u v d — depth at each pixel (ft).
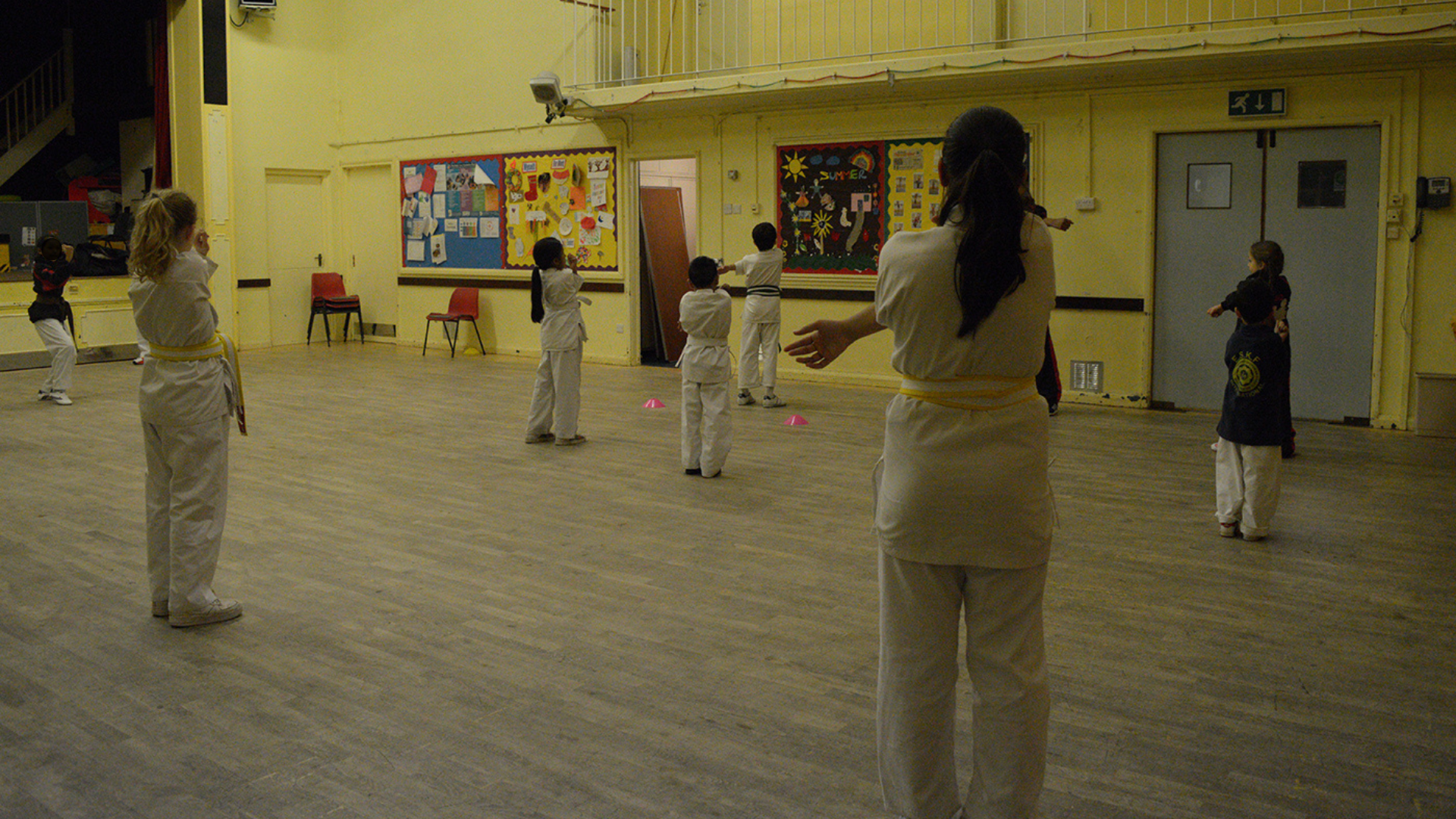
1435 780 9.52
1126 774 9.66
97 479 21.54
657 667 12.14
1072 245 30.37
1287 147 27.53
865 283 33.91
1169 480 21.31
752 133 35.53
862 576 15.47
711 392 21.45
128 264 12.57
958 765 9.80
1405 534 17.42
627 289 39.27
